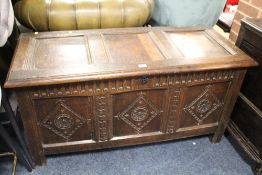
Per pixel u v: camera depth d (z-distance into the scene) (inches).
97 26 52.1
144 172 48.3
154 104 44.6
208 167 50.0
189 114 48.3
